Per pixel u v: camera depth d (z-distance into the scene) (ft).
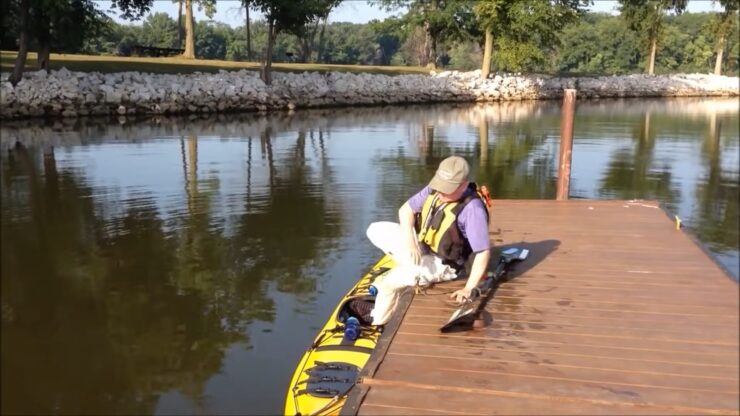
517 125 76.23
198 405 15.05
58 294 21.47
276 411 14.80
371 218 31.07
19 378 16.21
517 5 112.37
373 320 15.43
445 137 63.36
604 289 15.15
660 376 11.03
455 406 10.38
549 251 18.33
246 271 23.80
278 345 17.94
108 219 30.37
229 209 32.40
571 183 42.37
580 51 251.19
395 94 106.42
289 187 37.45
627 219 21.98
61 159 45.73
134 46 128.98
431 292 15.06
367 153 51.24
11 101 68.59
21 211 31.50
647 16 151.74
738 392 10.46
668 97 149.28
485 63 126.41
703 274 16.07
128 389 15.76
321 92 96.94
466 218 14.30
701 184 42.27
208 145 53.88
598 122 84.53
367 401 10.61
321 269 23.94
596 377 11.07
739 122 85.46
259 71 98.12
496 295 14.90
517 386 10.88
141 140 56.39
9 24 87.61
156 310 20.25
